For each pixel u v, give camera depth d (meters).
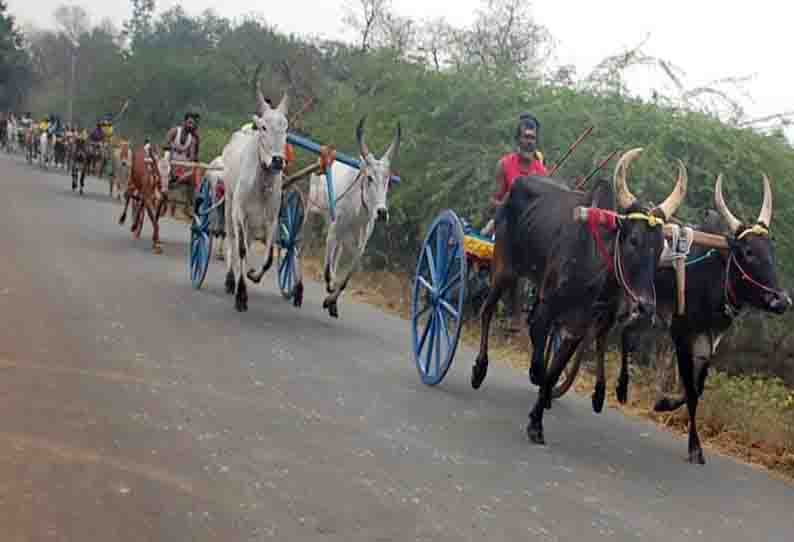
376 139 15.62
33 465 5.22
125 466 5.35
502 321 11.40
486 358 8.10
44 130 36.09
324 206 11.88
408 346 9.90
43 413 6.12
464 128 14.59
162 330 9.02
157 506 4.85
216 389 7.18
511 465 6.28
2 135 47.75
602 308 6.74
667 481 6.40
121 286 11.16
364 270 16.03
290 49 39.97
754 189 12.57
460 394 8.14
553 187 7.64
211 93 41.00
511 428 7.24
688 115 12.90
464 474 5.95
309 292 13.07
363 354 9.19
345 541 4.68
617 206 6.61
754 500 6.22
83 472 5.20
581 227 6.77
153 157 15.10
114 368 7.43
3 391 6.49
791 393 9.84
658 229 6.38
